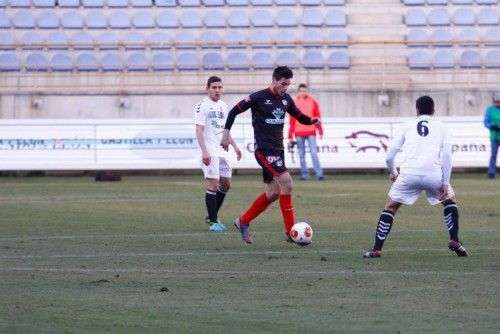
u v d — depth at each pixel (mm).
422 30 91188
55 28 90688
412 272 25688
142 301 21344
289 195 32719
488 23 92000
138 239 34406
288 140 77812
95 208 47688
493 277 24688
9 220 41438
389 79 87500
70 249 31375
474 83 87625
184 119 77688
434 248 31250
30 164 76750
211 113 38656
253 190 60094
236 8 92250
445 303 20906
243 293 22422
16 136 76688
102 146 77188
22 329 18141
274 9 92188
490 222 40125
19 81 85188
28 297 21875
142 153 77375
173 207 48312
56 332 17891
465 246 31734
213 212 37781
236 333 17719
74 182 69875
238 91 83188
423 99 28891
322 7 92438
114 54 88375
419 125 28766
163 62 88250
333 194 55844
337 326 18375
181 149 77625
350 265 27219
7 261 28359
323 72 86875
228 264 27609
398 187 28703
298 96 71438
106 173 71875
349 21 91875
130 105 83062
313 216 43062
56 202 51406
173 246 32281
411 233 36062
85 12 91375
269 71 88250
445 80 87938
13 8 91125
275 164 32500
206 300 21469
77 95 82812
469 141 77688
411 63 89312
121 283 24016
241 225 32969
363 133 77875
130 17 91125
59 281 24344
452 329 18016
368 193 56656
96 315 19609
